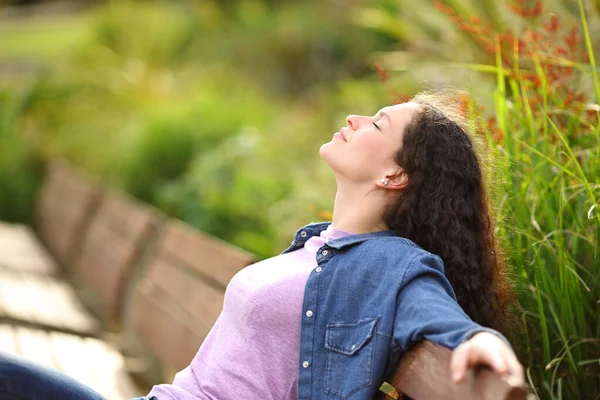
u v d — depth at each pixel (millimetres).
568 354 3027
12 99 14609
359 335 2527
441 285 2531
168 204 9016
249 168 8836
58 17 29078
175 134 10727
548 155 3393
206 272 4902
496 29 4645
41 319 6250
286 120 11445
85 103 14641
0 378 2650
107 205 8602
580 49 4199
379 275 2586
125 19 17219
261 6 21141
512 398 2021
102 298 7383
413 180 2826
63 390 2709
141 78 16203
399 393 2646
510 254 3191
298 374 2629
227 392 2729
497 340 2111
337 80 16406
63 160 12695
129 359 5812
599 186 3135
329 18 19344
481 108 3662
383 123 2891
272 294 2748
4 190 12789
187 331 4855
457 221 2797
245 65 18453
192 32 18062
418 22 6070
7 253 9469
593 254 3197
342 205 2928
